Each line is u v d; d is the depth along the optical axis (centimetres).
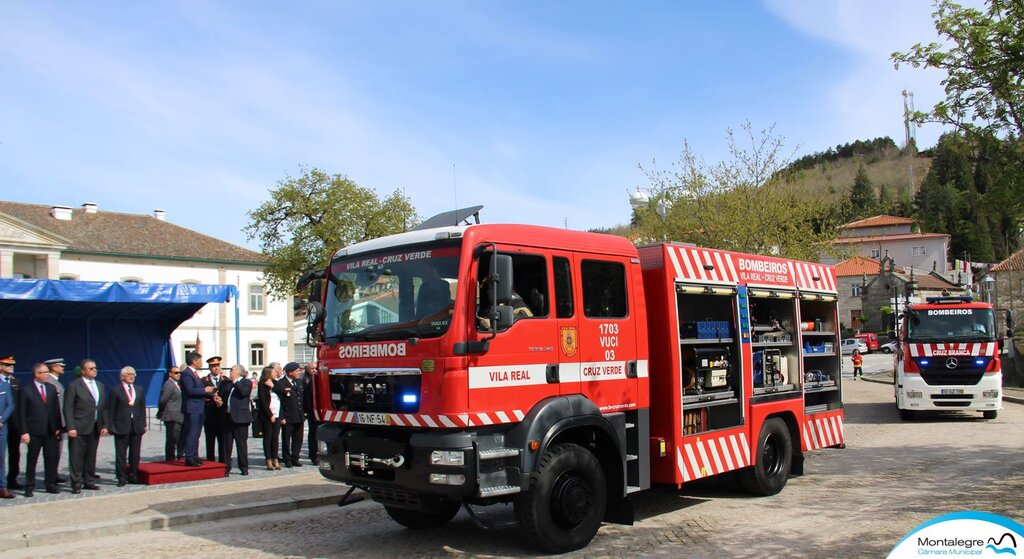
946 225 8956
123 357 2136
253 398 1413
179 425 1366
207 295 1938
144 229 4488
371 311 757
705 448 891
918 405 1878
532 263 742
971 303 1900
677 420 853
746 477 977
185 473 1218
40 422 1101
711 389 925
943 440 1516
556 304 752
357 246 800
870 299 7356
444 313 690
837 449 1415
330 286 811
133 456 1204
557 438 761
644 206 2811
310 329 820
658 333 867
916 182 17025
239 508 982
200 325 4372
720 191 2648
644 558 711
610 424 775
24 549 823
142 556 784
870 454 1345
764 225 2569
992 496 943
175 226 4700
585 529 740
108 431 1173
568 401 739
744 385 966
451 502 774
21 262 3812
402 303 729
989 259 9050
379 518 947
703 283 915
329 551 782
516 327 712
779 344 1051
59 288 1712
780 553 710
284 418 1362
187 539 858
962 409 1862
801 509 908
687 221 2625
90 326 2084
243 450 1278
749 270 1004
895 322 2036
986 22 929
